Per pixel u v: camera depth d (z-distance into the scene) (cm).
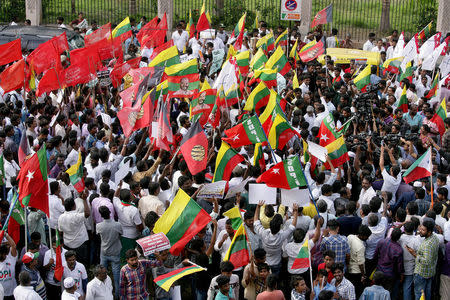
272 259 935
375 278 852
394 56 1917
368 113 1416
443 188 1057
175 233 862
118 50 1631
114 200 996
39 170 864
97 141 1248
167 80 1298
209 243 955
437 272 993
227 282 777
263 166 1098
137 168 1087
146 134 1209
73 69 1391
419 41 2119
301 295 807
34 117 1298
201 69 1741
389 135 1269
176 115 1458
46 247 918
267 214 930
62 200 1025
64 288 857
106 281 842
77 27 2219
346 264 936
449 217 967
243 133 1036
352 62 1973
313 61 1889
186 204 864
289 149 1271
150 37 1789
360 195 1088
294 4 2248
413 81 1867
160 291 848
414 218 952
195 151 1026
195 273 904
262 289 855
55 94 1566
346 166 1193
